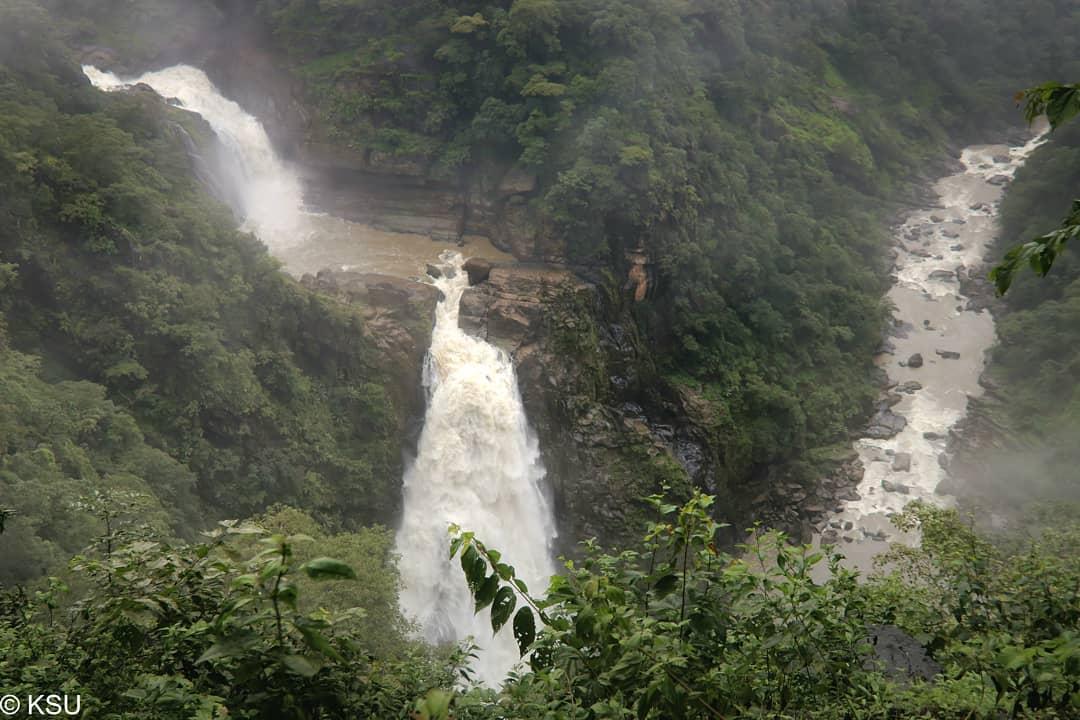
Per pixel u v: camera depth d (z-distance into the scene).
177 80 79.44
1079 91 8.59
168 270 50.88
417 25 78.50
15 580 32.75
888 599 14.12
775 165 86.69
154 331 47.97
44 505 35.28
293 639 8.41
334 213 78.12
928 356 80.38
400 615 39.84
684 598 9.68
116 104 60.50
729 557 10.05
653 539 9.98
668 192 69.75
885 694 10.07
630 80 70.31
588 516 60.84
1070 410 65.31
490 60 74.06
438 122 75.81
